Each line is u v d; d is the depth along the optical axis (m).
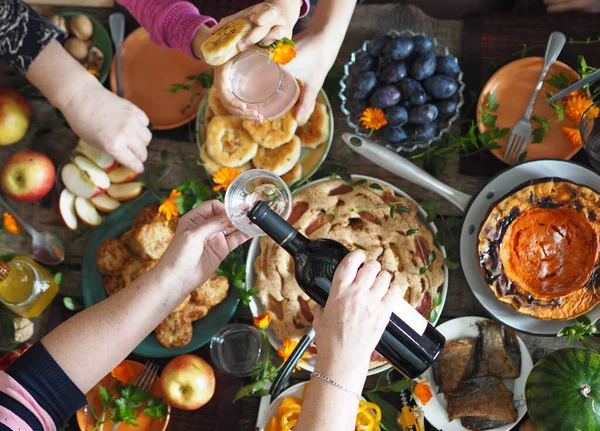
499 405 1.16
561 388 1.06
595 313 1.12
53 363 0.89
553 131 1.23
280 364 1.25
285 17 1.07
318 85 1.18
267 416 1.19
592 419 1.04
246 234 1.03
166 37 1.19
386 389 1.22
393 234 1.18
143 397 1.23
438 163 1.25
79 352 0.90
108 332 0.91
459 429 1.19
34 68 1.26
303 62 1.15
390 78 1.17
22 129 1.34
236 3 1.33
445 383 1.19
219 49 0.93
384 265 1.17
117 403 1.20
